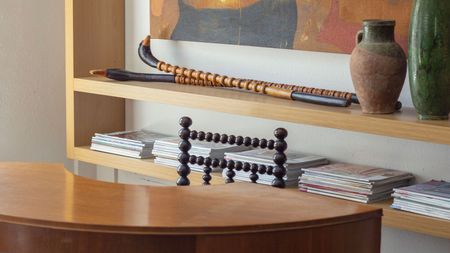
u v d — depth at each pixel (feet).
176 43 13.71
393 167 11.38
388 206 10.26
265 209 7.54
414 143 11.14
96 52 14.14
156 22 13.71
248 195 8.09
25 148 14.55
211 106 11.75
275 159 9.89
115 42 14.35
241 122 13.02
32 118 14.56
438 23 9.74
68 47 13.91
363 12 11.25
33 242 7.18
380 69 10.14
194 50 13.48
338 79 11.77
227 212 7.42
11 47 14.17
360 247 7.44
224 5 12.76
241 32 12.60
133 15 14.33
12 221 7.22
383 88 10.21
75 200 7.80
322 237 7.20
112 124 14.62
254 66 12.74
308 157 11.80
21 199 7.81
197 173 12.09
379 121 9.98
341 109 10.73
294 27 11.97
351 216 7.34
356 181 10.44
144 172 12.95
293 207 7.61
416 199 9.96
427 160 11.05
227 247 6.96
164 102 12.37
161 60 13.97
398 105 10.57
